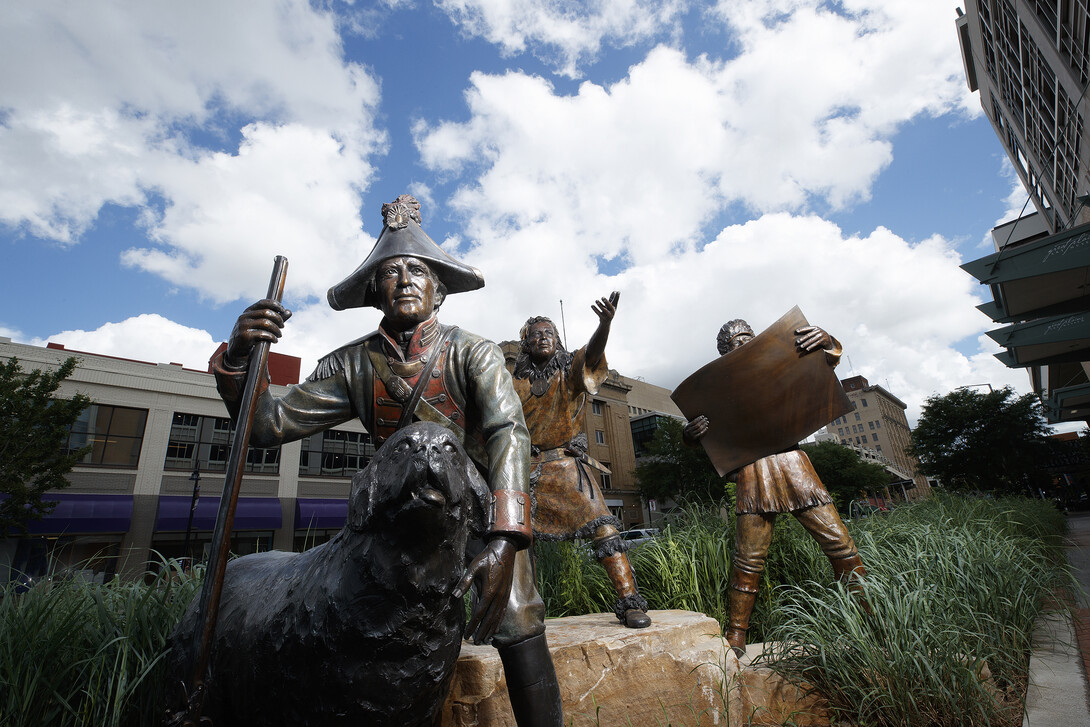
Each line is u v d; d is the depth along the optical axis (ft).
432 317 6.64
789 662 9.46
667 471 88.58
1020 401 89.86
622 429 132.57
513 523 4.96
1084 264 27.89
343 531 4.70
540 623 5.98
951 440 92.84
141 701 7.06
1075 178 49.26
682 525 18.06
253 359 5.62
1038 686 9.04
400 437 4.06
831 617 9.98
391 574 4.01
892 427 317.01
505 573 4.75
